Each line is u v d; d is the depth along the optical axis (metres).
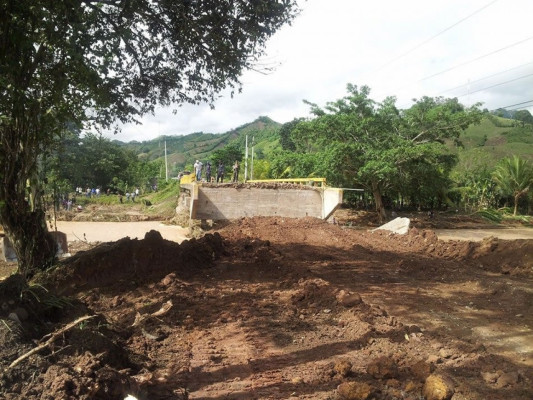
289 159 30.14
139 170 72.19
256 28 9.37
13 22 6.84
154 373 4.57
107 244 9.35
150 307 6.77
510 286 8.38
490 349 5.55
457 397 4.20
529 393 4.30
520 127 82.38
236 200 16.58
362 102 28.38
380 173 25.38
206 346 5.46
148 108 10.84
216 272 9.34
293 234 14.25
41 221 8.59
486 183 42.59
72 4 6.80
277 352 5.30
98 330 4.79
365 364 4.90
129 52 9.80
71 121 8.93
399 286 8.72
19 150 8.04
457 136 28.98
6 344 3.75
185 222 26.53
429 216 33.28
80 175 59.78
